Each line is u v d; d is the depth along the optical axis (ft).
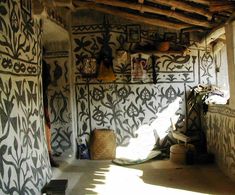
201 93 23.16
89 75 24.39
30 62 15.12
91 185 16.88
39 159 15.47
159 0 16.29
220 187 15.98
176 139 24.34
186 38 24.36
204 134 23.62
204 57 24.66
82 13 24.32
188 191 15.52
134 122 24.50
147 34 24.43
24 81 14.23
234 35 16.11
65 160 21.76
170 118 24.48
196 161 21.04
